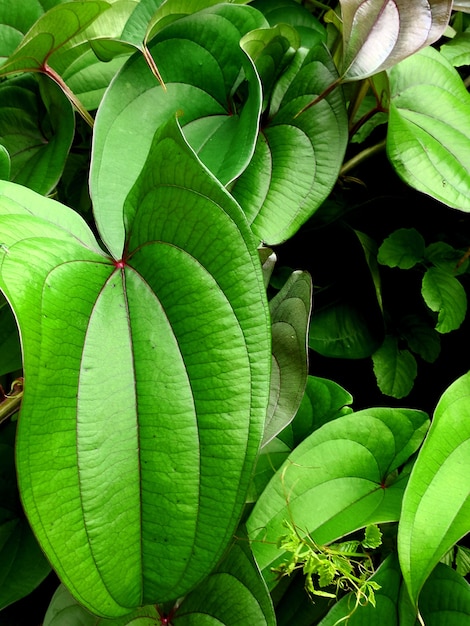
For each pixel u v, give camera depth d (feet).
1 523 1.26
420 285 1.43
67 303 0.92
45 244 0.95
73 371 0.91
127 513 0.93
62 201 1.42
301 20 1.37
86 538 0.91
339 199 1.47
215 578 1.09
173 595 0.95
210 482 0.94
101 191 1.09
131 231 1.01
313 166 1.20
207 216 0.95
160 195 0.97
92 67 1.33
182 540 0.94
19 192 1.00
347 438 1.19
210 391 0.94
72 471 0.90
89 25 1.19
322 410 1.26
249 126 1.11
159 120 1.16
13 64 1.20
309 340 1.39
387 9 1.14
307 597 1.21
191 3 1.17
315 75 1.22
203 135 1.19
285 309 1.16
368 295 1.43
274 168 1.21
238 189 1.19
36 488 0.88
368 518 1.14
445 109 1.27
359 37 1.13
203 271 0.95
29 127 1.36
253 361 0.94
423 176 1.21
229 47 1.19
